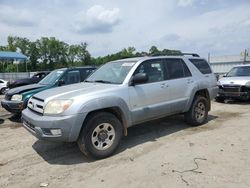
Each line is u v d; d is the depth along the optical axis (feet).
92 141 15.01
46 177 13.38
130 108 16.81
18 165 15.06
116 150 16.43
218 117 25.82
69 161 15.37
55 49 225.35
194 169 13.42
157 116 18.76
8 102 25.25
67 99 14.61
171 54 22.00
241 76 36.50
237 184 11.72
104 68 20.01
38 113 15.38
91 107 14.79
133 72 17.46
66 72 27.99
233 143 17.28
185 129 21.21
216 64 84.48
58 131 14.19
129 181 12.46
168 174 12.96
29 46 217.77
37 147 18.01
